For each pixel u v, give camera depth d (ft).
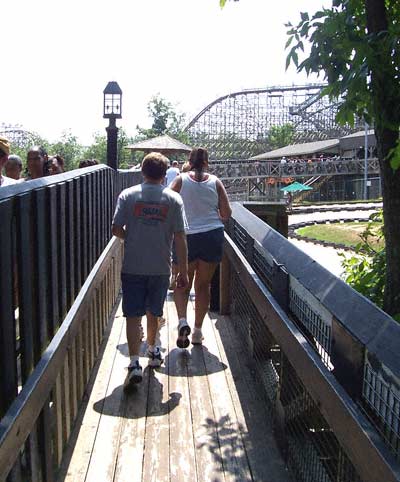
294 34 11.95
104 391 14.79
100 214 18.84
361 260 17.33
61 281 11.39
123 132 154.61
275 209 21.93
